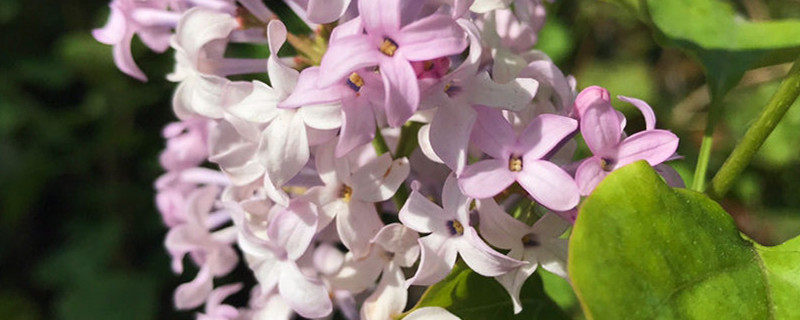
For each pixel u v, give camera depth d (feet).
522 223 0.68
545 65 0.70
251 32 0.76
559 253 0.69
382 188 0.72
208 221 0.84
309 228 0.72
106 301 1.98
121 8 0.78
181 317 2.01
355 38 0.64
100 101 2.04
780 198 1.87
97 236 2.08
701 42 0.86
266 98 0.70
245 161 0.74
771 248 0.64
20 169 2.08
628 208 0.62
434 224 0.69
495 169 0.66
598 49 2.00
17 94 2.10
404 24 0.66
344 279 0.75
